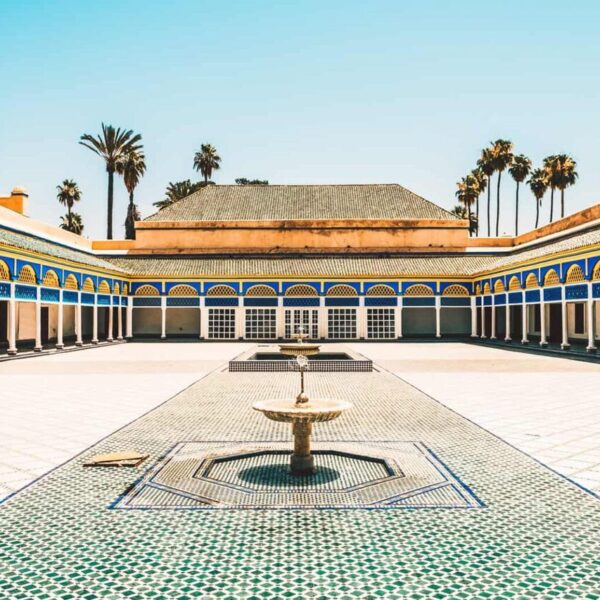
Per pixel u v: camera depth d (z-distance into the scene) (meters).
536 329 33.47
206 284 34.00
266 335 33.81
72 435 7.78
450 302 34.06
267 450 6.82
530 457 6.51
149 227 38.06
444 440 7.40
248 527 4.39
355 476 5.85
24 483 5.56
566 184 51.56
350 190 42.41
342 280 33.50
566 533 4.27
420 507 4.84
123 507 4.85
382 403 10.54
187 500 5.04
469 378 14.64
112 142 47.75
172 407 10.21
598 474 5.83
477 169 60.97
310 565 3.72
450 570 3.64
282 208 40.06
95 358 21.77
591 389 12.51
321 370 16.39
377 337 33.88
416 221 37.88
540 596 3.30
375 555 3.88
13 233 24.72
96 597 3.30
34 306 28.73
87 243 37.06
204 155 61.78
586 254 21.78
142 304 34.44
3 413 9.58
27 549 3.99
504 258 33.72
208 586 3.44
